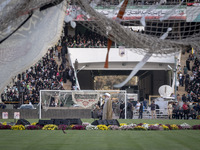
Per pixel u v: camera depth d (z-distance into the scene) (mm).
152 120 67875
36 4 28188
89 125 41156
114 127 40656
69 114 75688
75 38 120562
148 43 27297
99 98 75062
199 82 105938
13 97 93500
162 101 84875
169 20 28516
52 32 33031
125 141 27438
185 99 89625
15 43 33250
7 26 28969
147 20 28734
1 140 27938
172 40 27906
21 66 34125
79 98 72375
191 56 113312
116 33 26625
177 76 111125
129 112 76438
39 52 33594
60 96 75188
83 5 26188
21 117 75438
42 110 75500
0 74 33750
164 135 32875
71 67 109375
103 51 116375
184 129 41969
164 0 28594
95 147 23625
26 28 32219
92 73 145125
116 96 76375
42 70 108062
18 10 28156
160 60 111812
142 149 22594
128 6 28562
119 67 118312
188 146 24219
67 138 29672
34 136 31406
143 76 161625
